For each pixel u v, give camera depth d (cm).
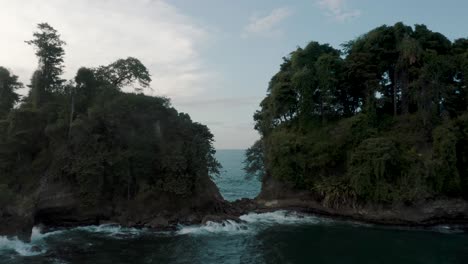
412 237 3341
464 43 5044
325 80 4900
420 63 4647
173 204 3916
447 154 3822
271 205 4738
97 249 2822
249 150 5888
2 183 3572
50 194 3544
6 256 2597
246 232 3516
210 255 2725
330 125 4856
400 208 3875
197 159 4147
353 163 4159
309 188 4609
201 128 4722
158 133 4206
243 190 7662
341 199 4172
